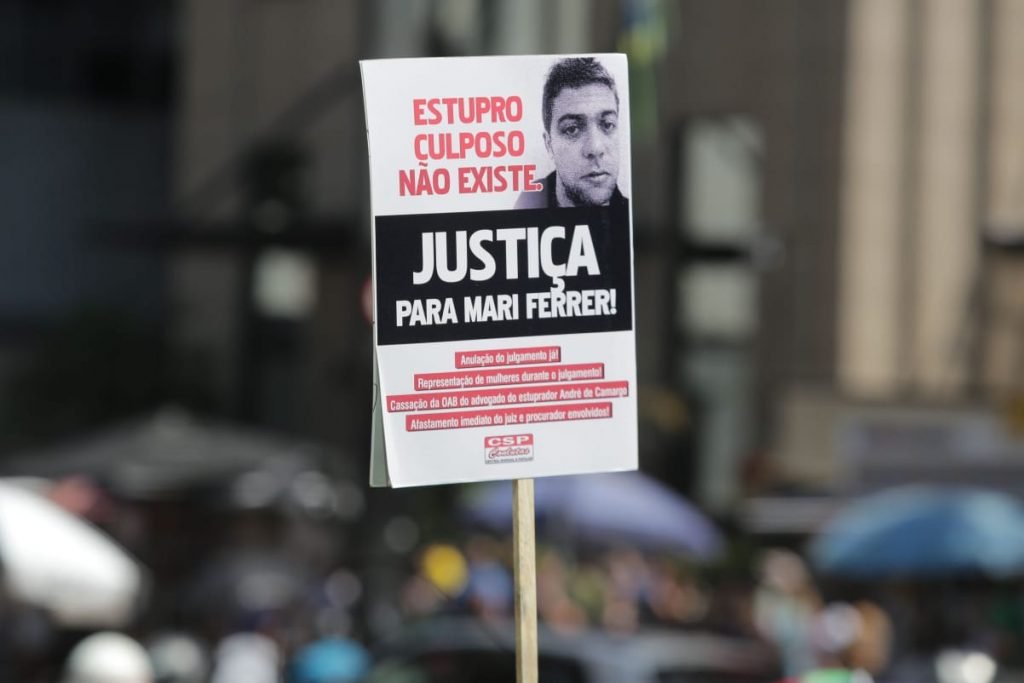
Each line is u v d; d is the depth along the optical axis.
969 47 19.98
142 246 21.78
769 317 20.02
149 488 12.22
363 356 13.73
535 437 2.98
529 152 2.96
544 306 2.98
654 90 17.80
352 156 20.86
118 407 21.12
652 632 8.40
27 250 23.17
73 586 9.16
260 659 8.22
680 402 19.75
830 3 19.88
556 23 17.91
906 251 19.86
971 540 11.01
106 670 6.98
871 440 19.55
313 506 12.38
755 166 19.98
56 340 21.52
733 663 7.46
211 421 21.06
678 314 19.77
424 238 2.93
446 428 2.95
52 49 23.66
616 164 2.99
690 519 12.55
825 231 19.92
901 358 19.77
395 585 10.26
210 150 21.80
